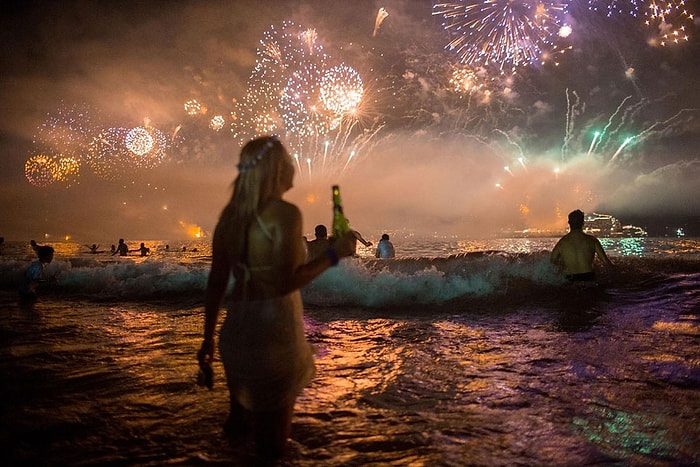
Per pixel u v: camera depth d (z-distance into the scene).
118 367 4.07
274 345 2.41
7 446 2.63
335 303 7.04
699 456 2.48
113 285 8.40
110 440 2.71
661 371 3.82
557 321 5.66
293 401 2.53
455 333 5.23
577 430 2.80
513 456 2.50
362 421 2.95
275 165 2.51
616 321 5.56
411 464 2.42
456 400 3.28
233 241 2.51
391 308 6.73
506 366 4.02
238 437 2.73
